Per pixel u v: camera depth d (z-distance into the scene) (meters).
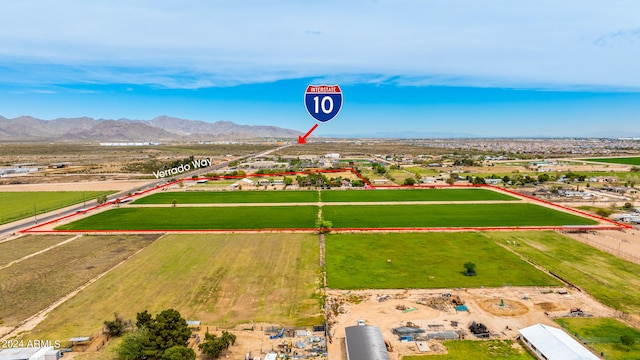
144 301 64.62
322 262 81.88
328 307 62.50
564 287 69.31
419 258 84.12
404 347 51.53
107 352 50.16
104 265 80.94
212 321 58.16
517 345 51.78
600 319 58.00
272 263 81.81
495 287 69.44
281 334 54.25
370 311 61.25
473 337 53.81
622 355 48.84
